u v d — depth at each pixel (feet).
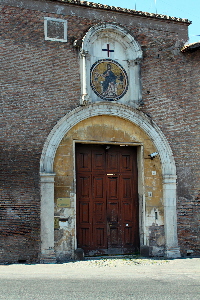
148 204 49.60
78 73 47.80
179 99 51.37
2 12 45.57
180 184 50.49
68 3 47.83
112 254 48.91
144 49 50.88
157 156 50.44
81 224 48.08
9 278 34.76
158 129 50.37
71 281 33.71
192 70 51.88
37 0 46.88
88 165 49.01
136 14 50.65
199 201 50.55
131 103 49.65
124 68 50.14
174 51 51.98
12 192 44.70
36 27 46.62
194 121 51.34
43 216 44.75
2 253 44.04
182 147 50.90
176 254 49.19
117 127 49.42
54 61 46.93
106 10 49.60
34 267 41.57
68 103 47.01
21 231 44.47
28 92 45.75
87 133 48.01
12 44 45.60
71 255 45.93
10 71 45.37
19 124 45.27
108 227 49.11
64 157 46.62
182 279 35.40
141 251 48.91
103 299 27.61
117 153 50.34
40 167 45.14
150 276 36.83
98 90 48.60
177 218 50.03
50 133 45.93
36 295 28.53
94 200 48.85
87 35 47.88
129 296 28.58
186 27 53.21
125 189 50.19
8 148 44.88
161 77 51.11
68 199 46.29
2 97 45.03
